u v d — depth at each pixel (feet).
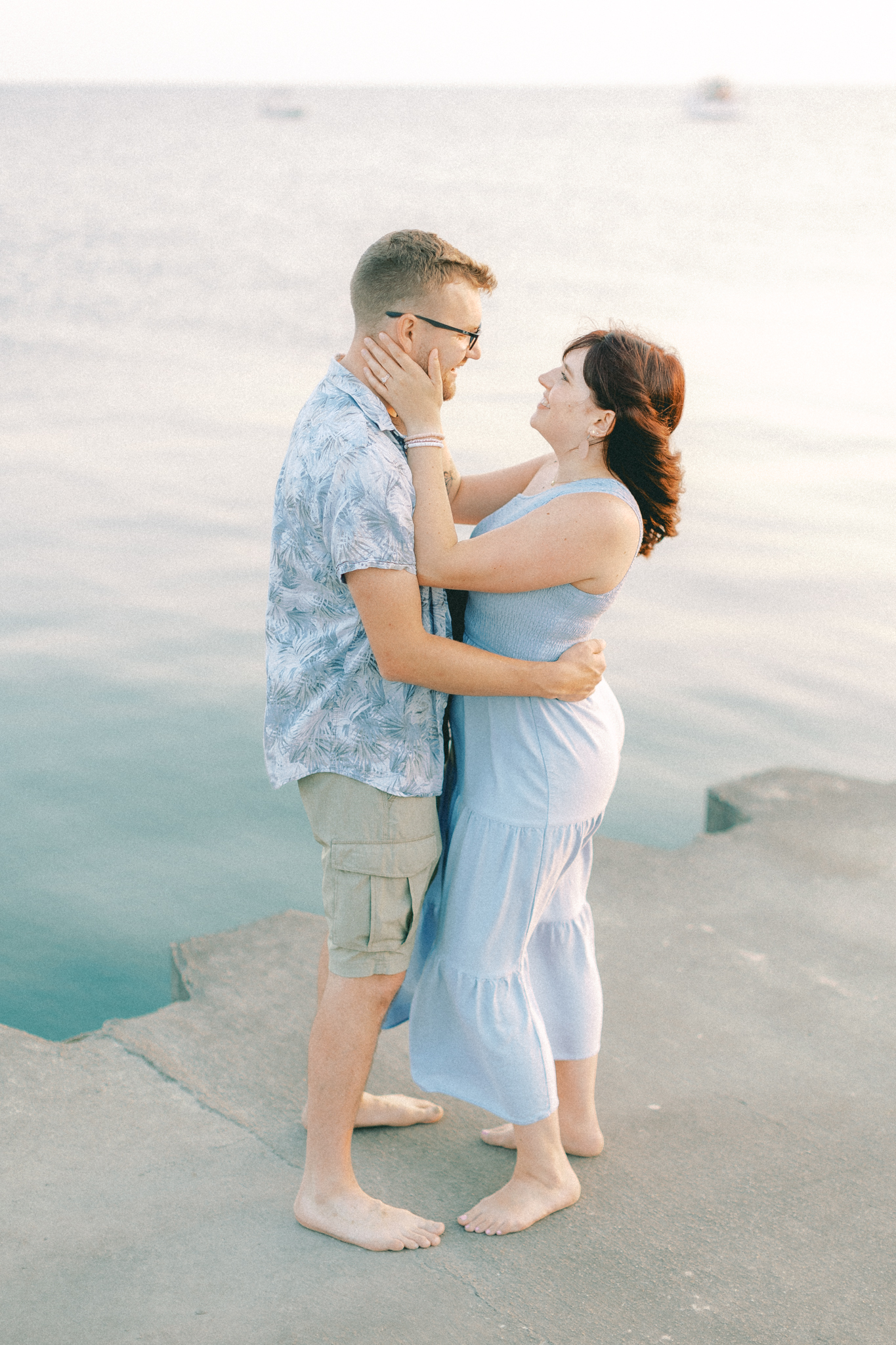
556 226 123.44
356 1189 6.93
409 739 6.55
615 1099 8.48
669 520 6.99
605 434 6.59
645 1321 6.28
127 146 252.42
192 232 118.83
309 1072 6.97
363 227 122.83
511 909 6.81
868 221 126.21
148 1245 6.62
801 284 85.35
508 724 6.75
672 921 11.14
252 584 26.22
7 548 28.27
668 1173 7.65
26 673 21.57
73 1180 7.16
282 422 43.91
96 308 76.89
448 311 6.31
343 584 6.48
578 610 6.63
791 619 24.63
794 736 19.52
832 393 48.57
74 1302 6.16
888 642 23.30
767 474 36.01
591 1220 7.13
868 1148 7.98
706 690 21.33
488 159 221.66
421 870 6.69
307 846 16.57
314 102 643.86
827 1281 6.68
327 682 6.56
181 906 14.89
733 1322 6.31
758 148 260.01
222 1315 6.12
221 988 9.70
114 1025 9.00
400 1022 7.72
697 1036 9.29
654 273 91.35
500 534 6.42
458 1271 6.57
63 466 36.55
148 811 17.22
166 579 26.53
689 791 17.76
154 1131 7.73
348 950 6.66
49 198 148.56
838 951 10.63
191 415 45.09
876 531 30.22
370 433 6.26
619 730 7.25
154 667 21.99
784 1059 9.00
